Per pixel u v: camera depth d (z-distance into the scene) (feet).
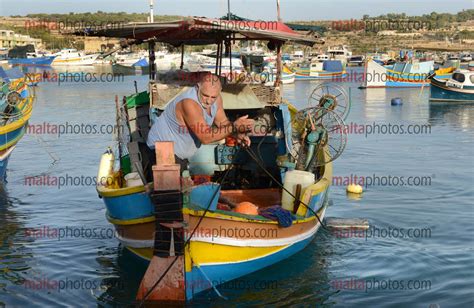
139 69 204.85
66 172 57.36
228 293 28.71
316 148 34.60
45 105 118.52
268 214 29.45
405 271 31.71
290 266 32.30
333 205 44.60
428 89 170.40
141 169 30.45
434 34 337.11
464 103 130.41
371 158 64.64
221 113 27.86
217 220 27.37
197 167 36.37
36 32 345.72
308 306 27.50
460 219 40.96
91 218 41.96
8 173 56.80
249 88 36.11
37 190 50.06
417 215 41.98
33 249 35.37
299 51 342.23
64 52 267.39
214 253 28.02
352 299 28.27
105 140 76.18
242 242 28.58
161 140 27.89
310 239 34.99
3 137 51.78
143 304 27.22
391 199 46.52
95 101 126.41
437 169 58.49
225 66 46.06
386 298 28.37
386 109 118.01
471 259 33.35
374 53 320.29
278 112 36.81
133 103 40.50
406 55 205.67
